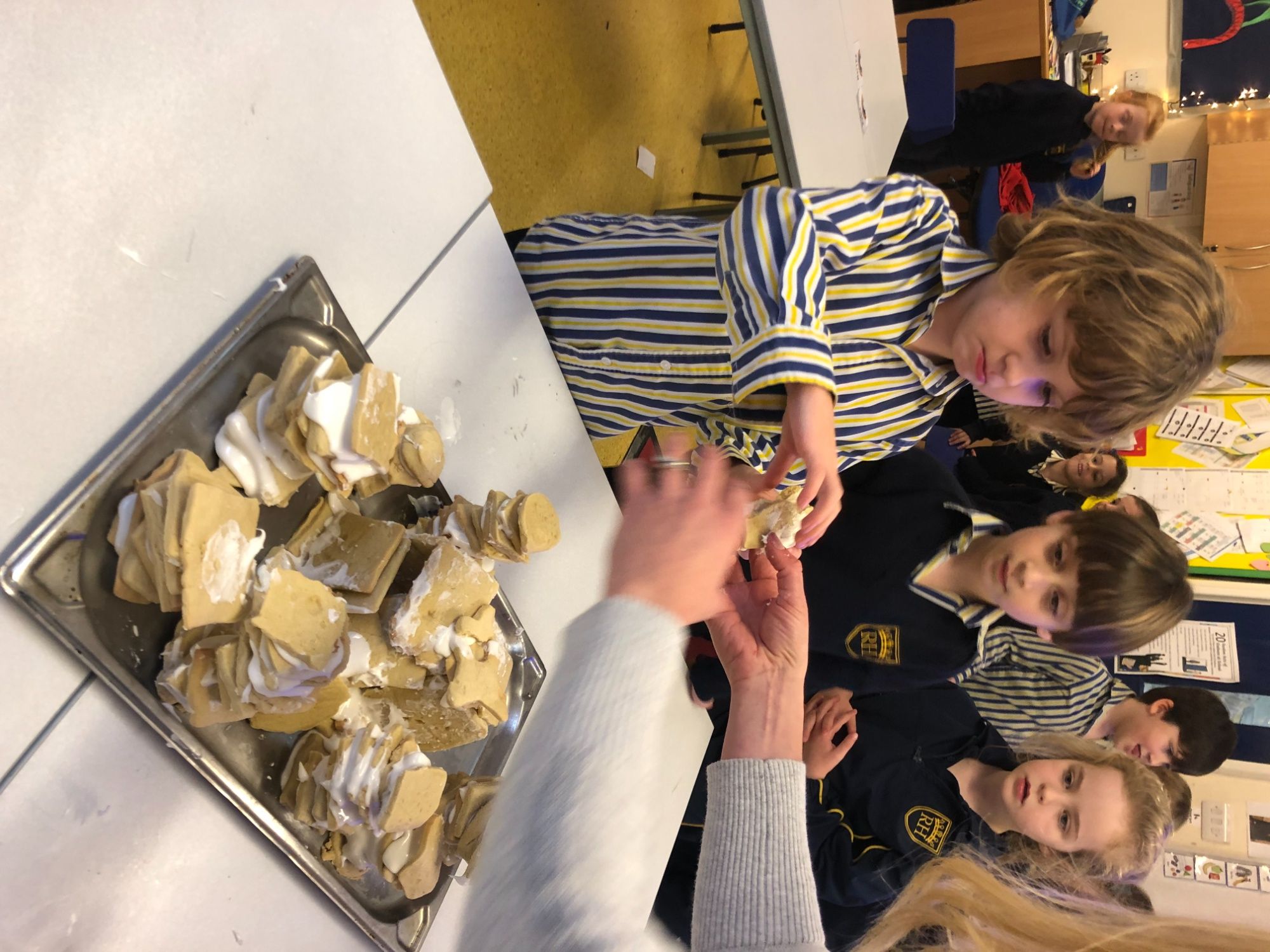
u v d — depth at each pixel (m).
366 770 0.52
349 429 0.49
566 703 0.45
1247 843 2.01
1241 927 0.49
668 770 0.96
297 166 0.55
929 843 1.27
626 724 0.44
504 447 0.78
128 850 0.46
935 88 2.07
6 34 0.40
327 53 0.57
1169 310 0.78
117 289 0.45
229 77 0.50
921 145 2.41
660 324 0.89
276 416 0.49
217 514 0.44
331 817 0.54
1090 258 0.79
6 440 0.41
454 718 0.61
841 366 0.95
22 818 0.42
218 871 0.51
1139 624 1.18
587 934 0.40
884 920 0.62
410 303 0.66
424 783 0.54
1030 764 1.27
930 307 0.92
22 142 0.41
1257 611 2.23
